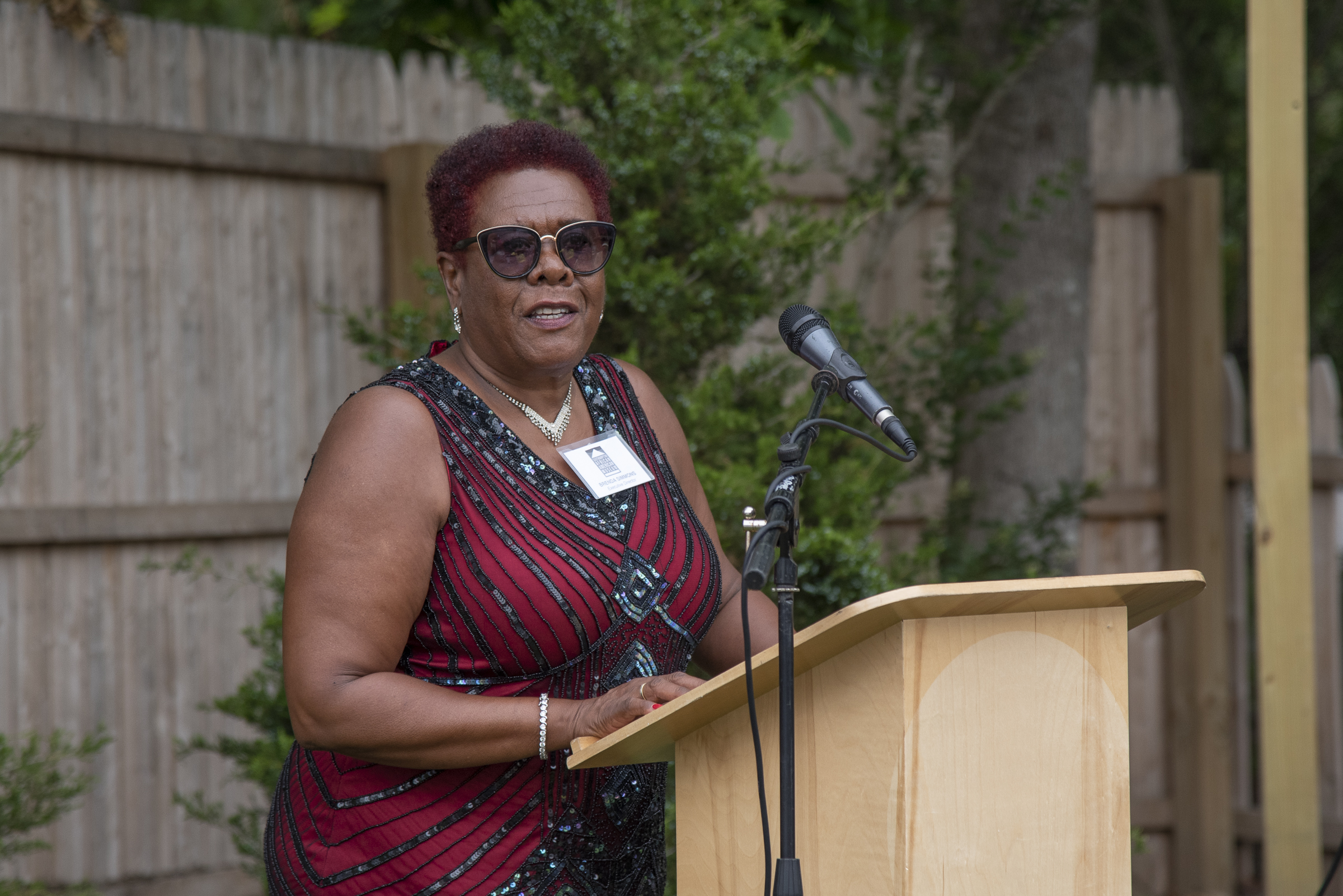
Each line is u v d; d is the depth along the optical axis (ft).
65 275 29.43
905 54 32.48
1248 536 42.27
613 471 13.71
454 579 12.91
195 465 30.86
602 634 13.08
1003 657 10.80
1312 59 54.29
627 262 24.27
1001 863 10.77
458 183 13.70
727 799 11.96
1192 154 56.29
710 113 24.73
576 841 13.01
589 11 25.08
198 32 30.68
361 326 27.55
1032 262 33.68
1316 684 35.55
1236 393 37.63
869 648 10.76
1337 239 55.21
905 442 12.65
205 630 31.09
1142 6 56.08
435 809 12.76
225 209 31.09
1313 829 28.12
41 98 28.99
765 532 11.27
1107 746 11.19
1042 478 33.68
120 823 30.07
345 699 12.08
